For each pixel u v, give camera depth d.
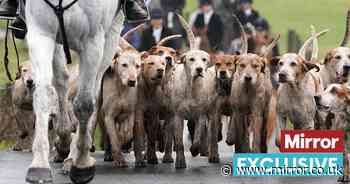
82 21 10.87
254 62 14.50
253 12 27.52
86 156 11.59
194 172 13.54
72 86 14.27
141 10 12.27
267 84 14.70
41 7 10.66
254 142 14.55
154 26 23.39
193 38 15.23
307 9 43.88
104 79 13.97
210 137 14.73
